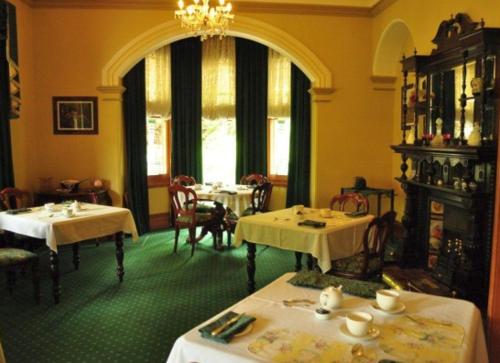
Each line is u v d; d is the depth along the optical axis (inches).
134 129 255.6
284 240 141.2
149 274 179.6
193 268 188.4
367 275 132.6
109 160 239.3
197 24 176.6
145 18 232.2
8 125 202.2
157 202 275.9
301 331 66.2
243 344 62.1
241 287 165.0
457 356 59.0
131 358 111.5
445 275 156.1
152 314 139.2
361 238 150.6
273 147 283.0
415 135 181.2
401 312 73.0
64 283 167.8
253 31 235.5
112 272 181.8
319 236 133.6
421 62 175.0
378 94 245.1
